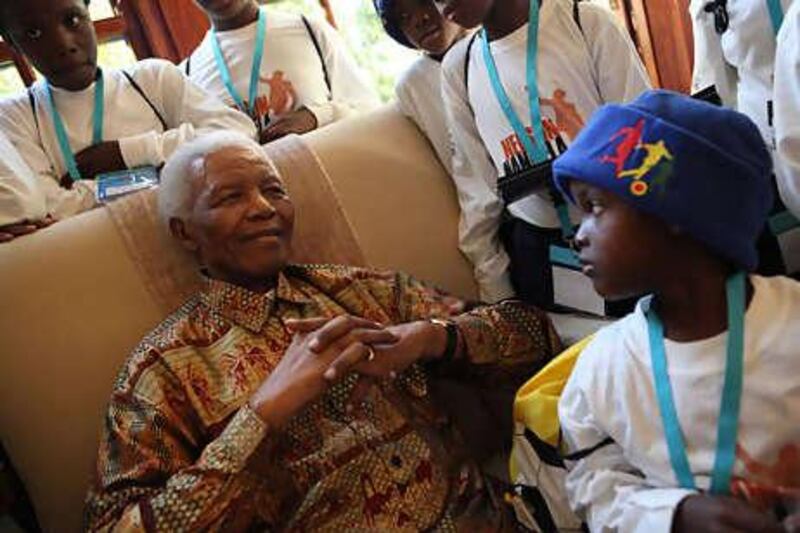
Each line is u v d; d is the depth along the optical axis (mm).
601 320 1354
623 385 833
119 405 1092
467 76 1479
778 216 1145
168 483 974
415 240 1557
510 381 1277
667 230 748
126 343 1295
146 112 1700
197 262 1339
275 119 1838
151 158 1583
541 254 1435
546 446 1029
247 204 1169
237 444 964
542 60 1360
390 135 1627
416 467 1098
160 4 2080
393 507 1056
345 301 1274
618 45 1346
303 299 1224
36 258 1290
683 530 749
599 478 865
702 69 1355
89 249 1318
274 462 1060
